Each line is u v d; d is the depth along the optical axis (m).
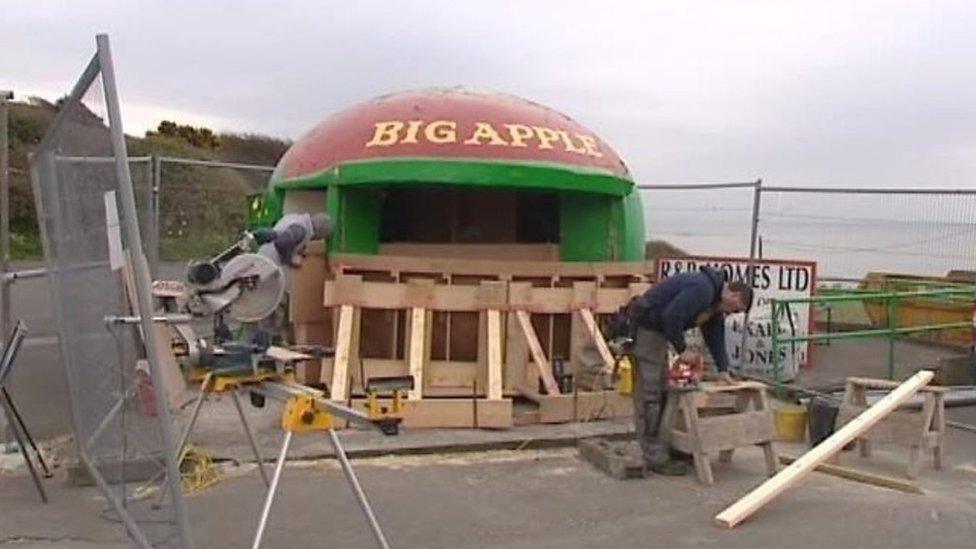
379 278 9.12
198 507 6.12
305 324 9.27
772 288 11.76
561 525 6.00
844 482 7.11
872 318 15.77
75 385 6.21
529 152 9.45
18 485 6.45
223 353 4.88
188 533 3.96
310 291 9.29
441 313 9.14
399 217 10.23
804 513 6.32
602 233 10.05
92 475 5.99
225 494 6.41
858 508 6.45
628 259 10.09
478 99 10.21
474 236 10.23
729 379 7.74
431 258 9.45
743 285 7.13
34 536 5.46
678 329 6.89
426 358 8.88
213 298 4.82
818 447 7.15
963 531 6.00
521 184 9.30
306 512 6.08
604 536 5.80
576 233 10.08
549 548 5.56
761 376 11.00
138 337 4.48
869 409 7.46
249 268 4.92
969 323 13.10
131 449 4.77
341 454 4.69
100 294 4.82
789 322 11.23
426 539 5.67
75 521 5.72
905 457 7.92
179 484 3.91
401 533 5.76
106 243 4.42
